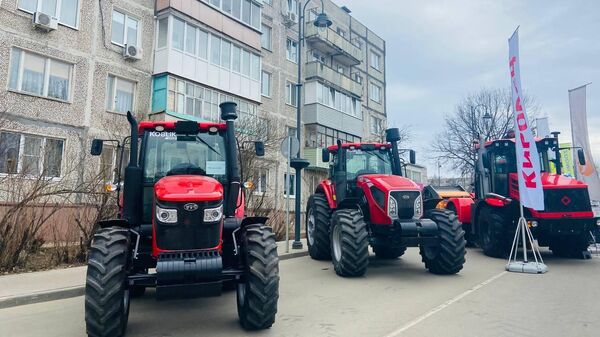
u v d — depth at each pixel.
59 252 7.71
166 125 5.22
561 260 8.72
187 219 3.96
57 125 13.12
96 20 14.45
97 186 8.43
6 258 6.96
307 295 5.70
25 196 7.37
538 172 7.32
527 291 5.79
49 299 5.60
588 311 4.78
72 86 13.66
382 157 8.51
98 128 14.10
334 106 25.22
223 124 5.36
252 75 19.14
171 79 15.66
